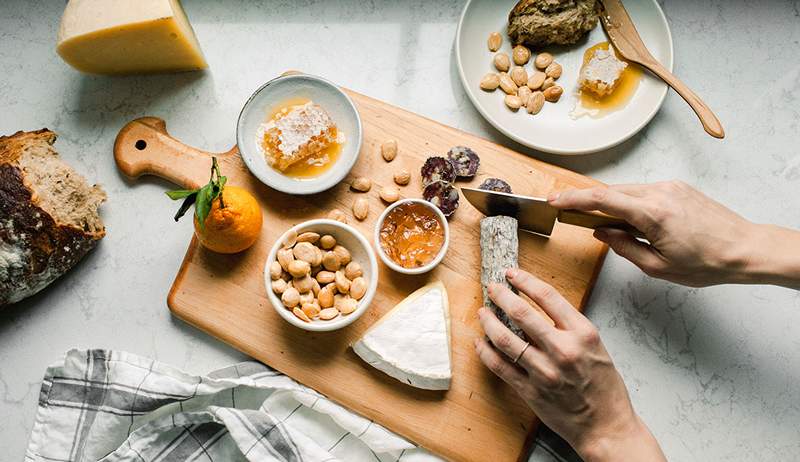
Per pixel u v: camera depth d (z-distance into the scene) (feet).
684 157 4.83
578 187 4.58
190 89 4.96
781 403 4.57
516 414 4.39
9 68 4.98
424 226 4.47
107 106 4.94
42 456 4.47
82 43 4.50
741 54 4.91
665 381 4.62
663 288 4.69
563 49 4.92
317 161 4.61
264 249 4.59
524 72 4.84
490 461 4.37
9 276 4.29
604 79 4.69
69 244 4.45
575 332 3.88
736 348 4.63
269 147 4.57
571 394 3.95
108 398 4.44
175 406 4.53
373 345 4.31
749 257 4.03
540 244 4.55
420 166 4.66
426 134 4.67
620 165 4.84
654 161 4.84
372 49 5.00
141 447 4.44
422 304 4.33
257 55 5.01
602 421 4.00
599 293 4.70
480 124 4.90
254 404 4.62
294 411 4.57
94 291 4.75
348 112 4.60
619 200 3.94
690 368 4.62
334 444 4.55
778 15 4.90
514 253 4.30
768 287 4.66
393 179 4.65
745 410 4.58
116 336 4.72
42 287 4.56
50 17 5.02
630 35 4.77
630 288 4.70
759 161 4.80
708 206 4.09
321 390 4.46
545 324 3.89
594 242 4.53
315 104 4.59
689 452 4.55
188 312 4.54
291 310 4.35
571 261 4.52
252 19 5.03
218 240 4.24
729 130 4.84
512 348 3.97
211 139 4.91
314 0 5.03
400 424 4.42
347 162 4.54
